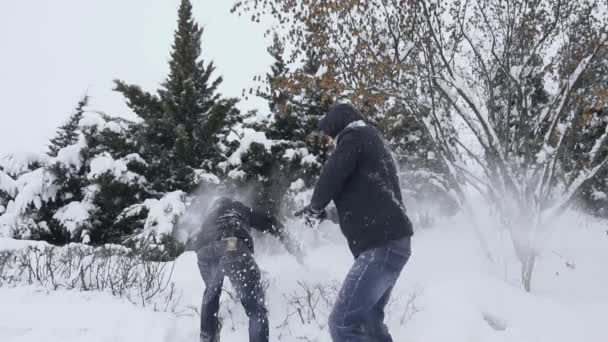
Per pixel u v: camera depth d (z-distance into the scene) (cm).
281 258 584
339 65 740
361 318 284
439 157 620
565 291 495
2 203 1220
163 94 1170
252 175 896
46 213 1118
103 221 1080
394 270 287
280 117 961
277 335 377
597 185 1120
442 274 485
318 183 287
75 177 1098
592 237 832
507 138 596
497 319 397
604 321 393
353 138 287
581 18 645
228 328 393
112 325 367
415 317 377
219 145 1137
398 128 921
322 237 815
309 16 723
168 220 847
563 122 638
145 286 468
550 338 360
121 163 973
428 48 616
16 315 379
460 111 582
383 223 283
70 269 500
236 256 358
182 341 369
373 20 701
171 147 1097
